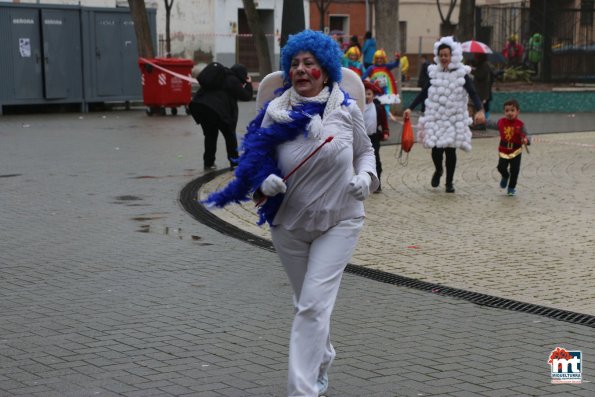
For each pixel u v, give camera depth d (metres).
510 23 33.34
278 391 5.73
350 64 21.39
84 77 28.44
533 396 5.68
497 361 6.33
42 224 11.13
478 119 13.61
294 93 5.46
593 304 7.82
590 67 32.66
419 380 5.95
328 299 5.28
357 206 5.46
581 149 19.27
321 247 5.37
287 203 5.41
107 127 23.17
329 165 5.32
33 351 6.46
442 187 14.23
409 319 7.34
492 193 13.68
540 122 25.94
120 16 28.97
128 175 15.12
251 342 6.71
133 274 8.73
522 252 9.82
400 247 10.05
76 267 8.99
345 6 50.25
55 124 24.02
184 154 17.83
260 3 46.97
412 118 26.17
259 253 9.70
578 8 32.84
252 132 5.53
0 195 13.14
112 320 7.23
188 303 7.74
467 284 8.48
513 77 32.78
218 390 5.73
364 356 6.43
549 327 7.15
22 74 27.19
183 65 26.97
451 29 46.53
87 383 5.83
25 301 7.77
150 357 6.36
